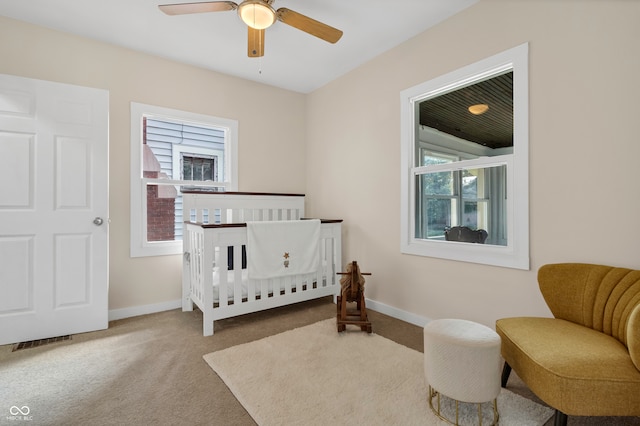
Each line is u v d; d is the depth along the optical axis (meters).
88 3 2.20
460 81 2.38
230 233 2.54
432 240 2.60
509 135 2.19
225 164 3.49
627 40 1.60
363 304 2.51
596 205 1.71
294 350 2.13
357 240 3.27
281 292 2.89
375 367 1.90
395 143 2.85
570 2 1.79
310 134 3.93
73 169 2.43
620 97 1.62
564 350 1.27
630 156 1.59
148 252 2.91
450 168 2.45
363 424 1.40
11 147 2.23
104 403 1.57
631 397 1.11
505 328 1.54
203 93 3.24
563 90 1.82
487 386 1.34
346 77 3.38
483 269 2.22
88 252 2.48
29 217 2.29
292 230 2.82
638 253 1.57
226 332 2.47
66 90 2.41
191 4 1.80
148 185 3.29
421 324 2.61
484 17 2.19
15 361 1.99
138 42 2.72
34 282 2.30
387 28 2.55
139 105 2.87
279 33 2.60
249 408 1.51
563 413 1.17
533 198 1.96
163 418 1.46
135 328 2.55
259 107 3.62
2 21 2.35
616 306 1.42
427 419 1.43
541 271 1.74
